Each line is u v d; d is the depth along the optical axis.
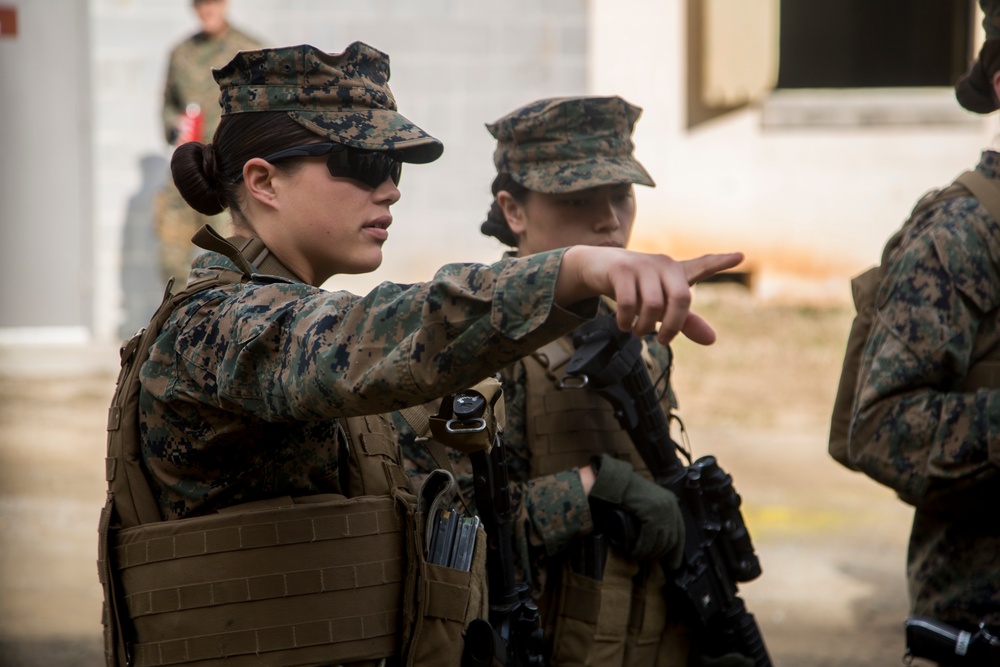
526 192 6.42
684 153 23.12
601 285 3.18
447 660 4.39
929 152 23.47
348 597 4.24
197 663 4.14
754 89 23.02
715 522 6.08
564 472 5.83
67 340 21.36
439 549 4.51
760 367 20.33
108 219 21.31
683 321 3.10
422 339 3.29
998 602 5.75
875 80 24.75
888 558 12.73
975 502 5.80
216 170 4.44
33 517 13.58
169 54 19.67
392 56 21.84
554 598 5.87
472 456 5.01
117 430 4.26
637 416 5.84
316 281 4.47
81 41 21.05
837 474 15.59
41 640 10.23
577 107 6.29
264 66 4.27
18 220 21.17
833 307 23.39
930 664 10.03
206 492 4.17
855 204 23.45
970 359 5.81
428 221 22.03
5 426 16.91
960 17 24.50
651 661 6.01
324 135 4.21
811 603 11.46
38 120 21.11
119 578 4.29
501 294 3.27
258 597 4.13
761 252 23.44
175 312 4.14
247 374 3.66
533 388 5.94
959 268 5.75
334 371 3.38
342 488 4.44
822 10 24.61
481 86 22.08
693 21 22.77
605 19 22.42
